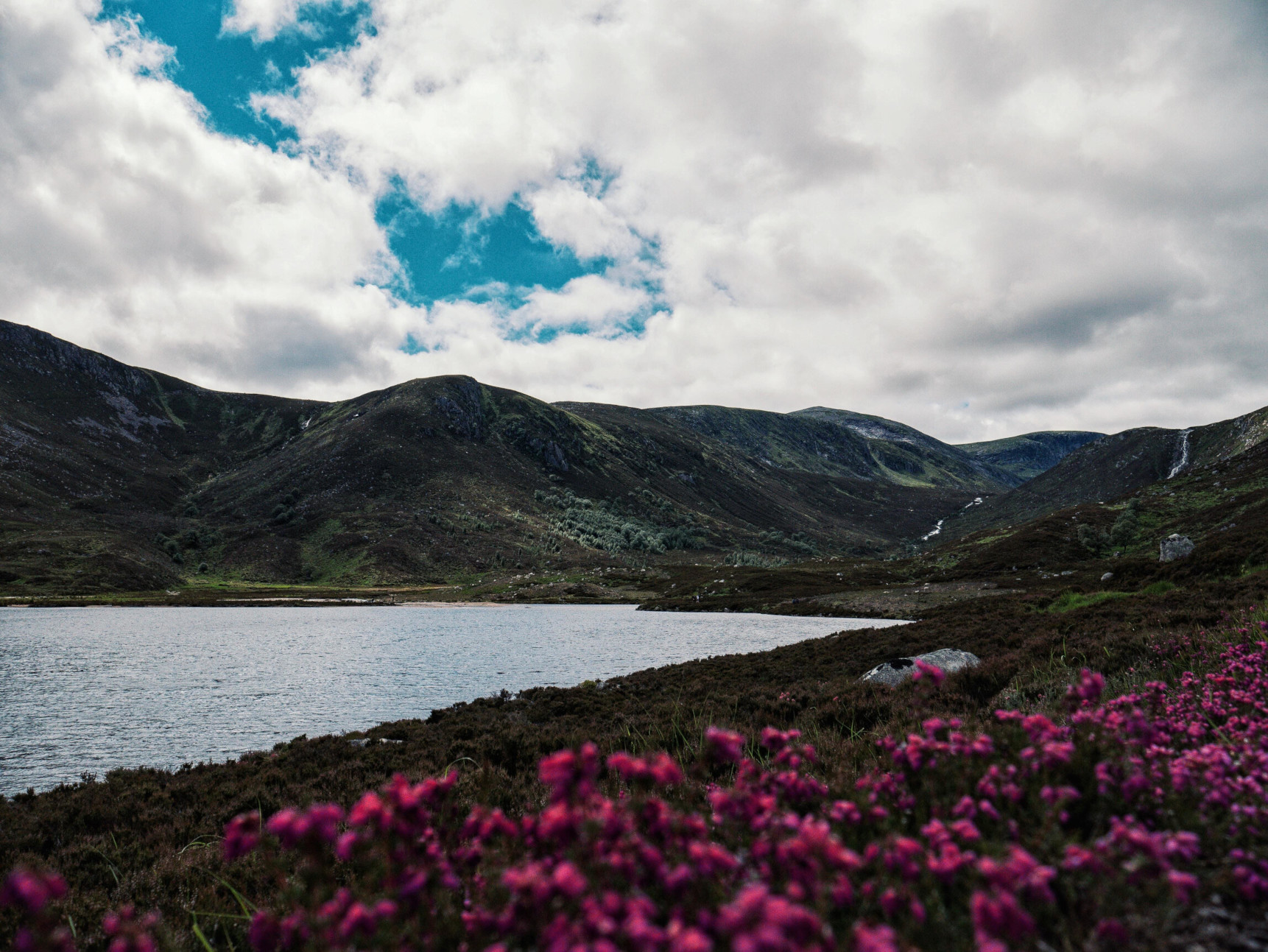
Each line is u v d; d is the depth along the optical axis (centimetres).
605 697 2467
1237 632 1129
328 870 525
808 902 235
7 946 615
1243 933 256
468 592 16725
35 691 3469
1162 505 11481
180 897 701
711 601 11831
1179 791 359
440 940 245
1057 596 3566
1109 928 246
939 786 373
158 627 8144
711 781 692
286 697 3300
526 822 273
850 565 15475
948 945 250
